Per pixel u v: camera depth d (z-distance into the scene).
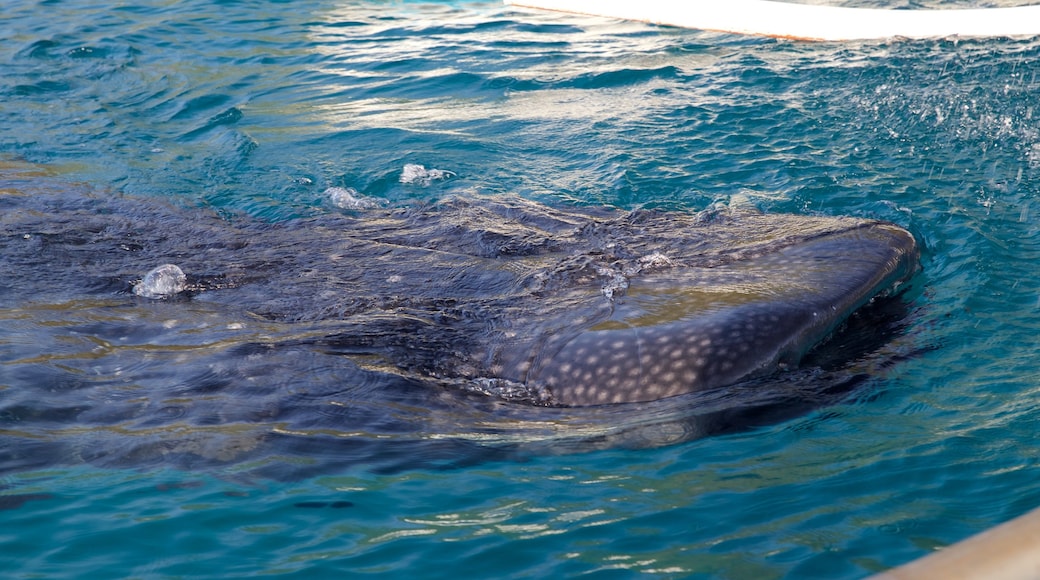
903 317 4.67
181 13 13.09
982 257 5.32
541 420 4.03
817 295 4.44
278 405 4.07
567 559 2.96
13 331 4.79
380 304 5.02
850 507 3.18
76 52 11.28
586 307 4.62
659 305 4.50
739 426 3.82
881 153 7.14
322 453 3.73
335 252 5.81
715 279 4.71
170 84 10.20
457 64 10.57
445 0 13.94
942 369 4.17
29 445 3.78
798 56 9.98
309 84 10.13
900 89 8.55
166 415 4.01
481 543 3.06
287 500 3.38
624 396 4.12
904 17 10.69
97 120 9.06
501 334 4.61
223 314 5.01
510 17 12.68
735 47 10.59
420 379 4.31
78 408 4.07
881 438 3.64
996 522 3.04
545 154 7.68
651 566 2.89
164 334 4.79
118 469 3.61
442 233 5.96
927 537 2.98
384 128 8.55
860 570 2.83
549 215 6.14
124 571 2.93
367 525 3.20
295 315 4.98
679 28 11.70
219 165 7.79
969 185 6.46
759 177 6.86
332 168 7.58
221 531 3.16
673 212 5.92
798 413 3.90
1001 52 9.41
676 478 3.46
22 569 2.93
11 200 6.86
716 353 4.14
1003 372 4.11
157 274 5.36
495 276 5.23
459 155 7.74
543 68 10.23
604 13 12.54
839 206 6.24
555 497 3.36
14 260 5.77
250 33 12.17
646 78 9.56
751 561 2.90
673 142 7.68
